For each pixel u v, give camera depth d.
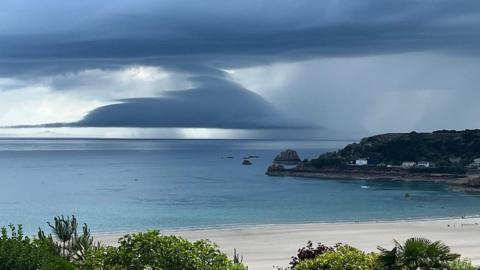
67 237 38.44
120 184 183.62
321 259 24.64
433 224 85.50
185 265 20.31
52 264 21.09
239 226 86.69
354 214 114.88
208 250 21.36
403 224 85.56
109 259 20.72
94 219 101.75
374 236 73.12
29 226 94.19
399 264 24.05
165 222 97.00
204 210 116.94
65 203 129.00
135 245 20.59
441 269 24.11
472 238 71.38
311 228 80.19
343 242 68.19
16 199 137.00
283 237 71.56
